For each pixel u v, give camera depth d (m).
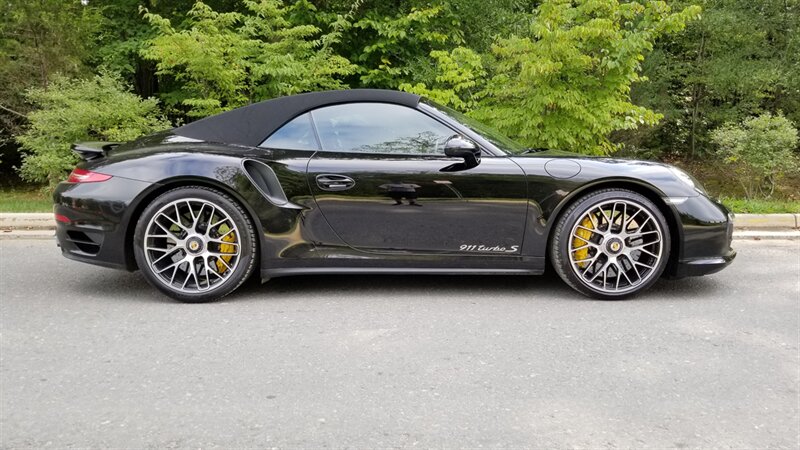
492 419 2.42
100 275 4.58
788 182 10.86
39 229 6.19
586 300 3.98
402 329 3.43
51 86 7.91
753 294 4.14
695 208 3.91
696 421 2.42
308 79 8.56
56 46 8.83
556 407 2.53
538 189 3.86
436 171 3.86
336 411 2.48
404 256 3.92
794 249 5.58
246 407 2.51
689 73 12.24
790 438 2.30
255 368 2.90
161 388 2.68
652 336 3.34
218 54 8.25
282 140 4.00
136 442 2.24
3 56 8.66
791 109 12.14
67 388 2.68
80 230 3.88
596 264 3.99
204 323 3.52
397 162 3.89
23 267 4.79
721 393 2.66
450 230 3.89
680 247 3.93
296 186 3.85
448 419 2.42
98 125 7.64
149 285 4.30
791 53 11.58
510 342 3.24
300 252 3.89
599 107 7.43
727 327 3.49
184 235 3.87
